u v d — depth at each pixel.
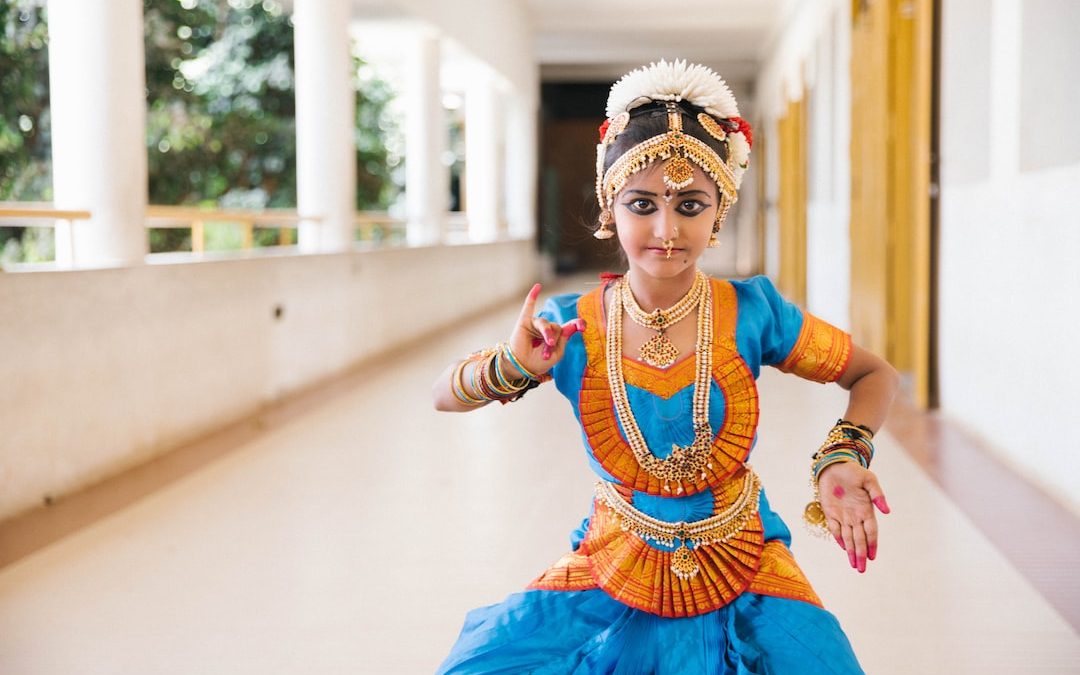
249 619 3.35
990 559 3.78
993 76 5.32
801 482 4.89
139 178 5.39
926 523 4.20
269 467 5.29
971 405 5.79
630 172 1.56
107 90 5.23
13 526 4.29
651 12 16.50
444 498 4.71
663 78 1.59
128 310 5.21
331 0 8.35
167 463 5.37
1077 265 4.23
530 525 4.29
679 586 1.64
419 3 10.20
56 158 5.27
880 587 3.54
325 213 8.50
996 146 5.27
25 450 4.46
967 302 5.83
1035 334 4.73
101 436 5.00
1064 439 4.41
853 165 9.27
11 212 4.64
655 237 1.57
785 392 7.36
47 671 2.99
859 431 1.65
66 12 5.18
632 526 1.67
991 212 5.38
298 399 7.26
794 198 14.37
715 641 1.61
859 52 8.92
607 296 1.69
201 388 6.02
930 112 6.46
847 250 9.67
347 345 8.64
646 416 1.63
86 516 4.43
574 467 5.26
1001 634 3.15
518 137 17.27
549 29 17.72
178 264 5.71
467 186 15.25
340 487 4.91
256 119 12.54
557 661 1.62
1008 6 5.06
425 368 8.78
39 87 8.93
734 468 1.65
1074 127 4.22
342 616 3.37
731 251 24.23
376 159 15.11
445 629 3.26
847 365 1.72
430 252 11.30
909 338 8.04
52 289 4.60
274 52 12.73
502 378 1.59
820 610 1.63
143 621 3.34
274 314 7.11
